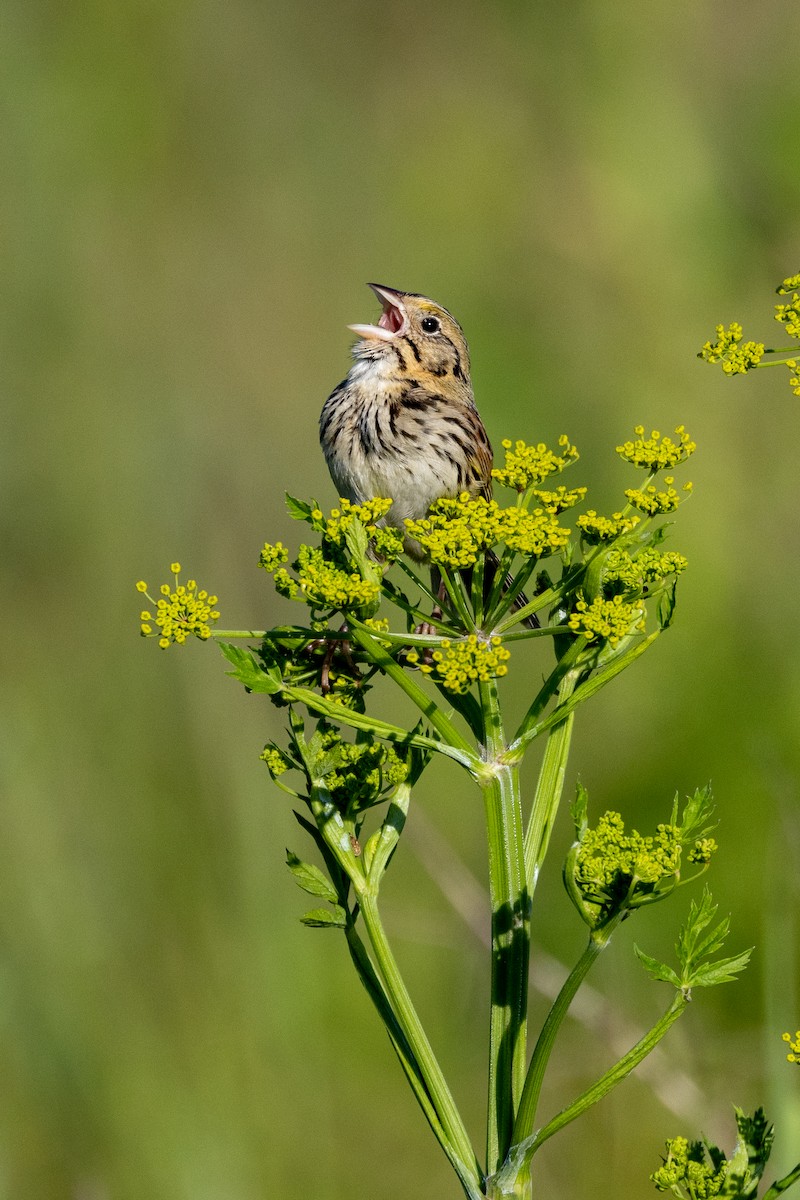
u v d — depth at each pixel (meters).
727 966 4.38
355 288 15.82
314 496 13.53
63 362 14.27
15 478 12.84
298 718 5.01
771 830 9.94
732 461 13.36
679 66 16.97
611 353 14.60
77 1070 8.91
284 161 17.11
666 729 11.39
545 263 15.58
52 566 12.44
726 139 15.97
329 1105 9.06
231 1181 8.67
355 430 9.38
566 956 9.88
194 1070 9.07
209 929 9.62
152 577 12.48
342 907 4.94
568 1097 9.01
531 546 4.83
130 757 10.49
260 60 17.58
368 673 5.38
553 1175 8.84
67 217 15.49
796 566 12.41
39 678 11.23
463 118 17.36
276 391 14.80
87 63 16.62
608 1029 8.96
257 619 12.34
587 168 16.17
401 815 4.91
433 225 16.38
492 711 4.84
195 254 15.87
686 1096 8.50
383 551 5.11
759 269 15.04
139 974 9.44
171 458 13.33
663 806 10.83
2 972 9.13
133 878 9.77
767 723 11.22
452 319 9.98
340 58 17.97
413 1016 4.76
